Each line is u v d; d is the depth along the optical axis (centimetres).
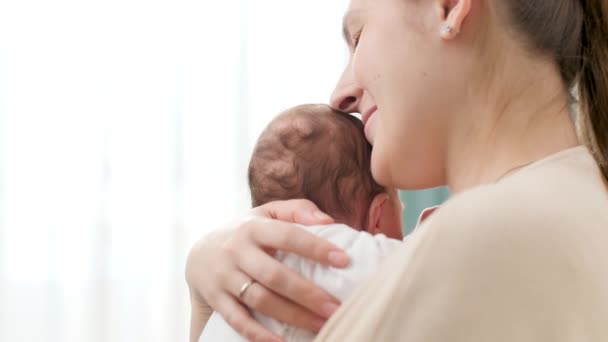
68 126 252
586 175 57
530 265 47
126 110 256
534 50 61
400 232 109
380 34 68
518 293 47
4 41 248
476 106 63
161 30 260
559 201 51
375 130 78
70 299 250
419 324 47
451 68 64
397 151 67
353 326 51
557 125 61
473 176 63
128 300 254
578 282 48
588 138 70
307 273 80
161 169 258
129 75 256
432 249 49
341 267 80
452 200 52
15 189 247
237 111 264
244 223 85
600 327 47
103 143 254
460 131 64
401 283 49
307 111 109
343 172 104
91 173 253
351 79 84
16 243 246
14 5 249
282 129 107
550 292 47
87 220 252
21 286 246
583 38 67
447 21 62
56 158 250
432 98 65
